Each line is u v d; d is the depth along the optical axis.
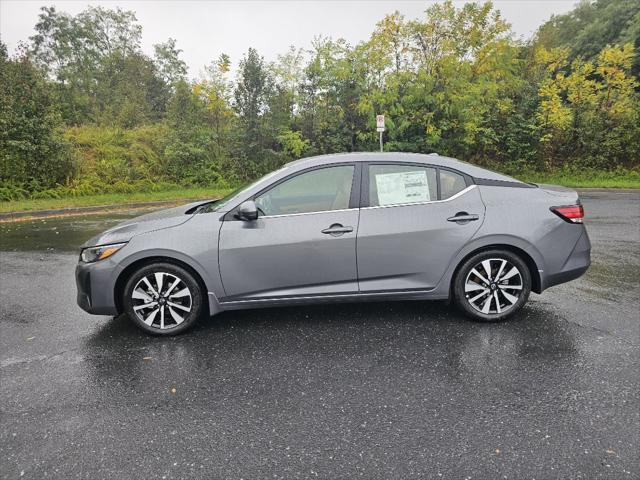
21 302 4.99
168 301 3.90
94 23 40.41
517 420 2.59
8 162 14.09
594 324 3.95
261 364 3.37
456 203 3.95
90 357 3.56
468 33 16.34
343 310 4.43
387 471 2.21
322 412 2.73
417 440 2.44
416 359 3.38
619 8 29.84
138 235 3.84
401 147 16.92
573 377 3.05
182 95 18.84
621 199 12.67
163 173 17.36
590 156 18.11
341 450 2.37
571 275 4.05
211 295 3.88
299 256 3.85
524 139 18.33
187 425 2.63
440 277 3.96
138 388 3.06
